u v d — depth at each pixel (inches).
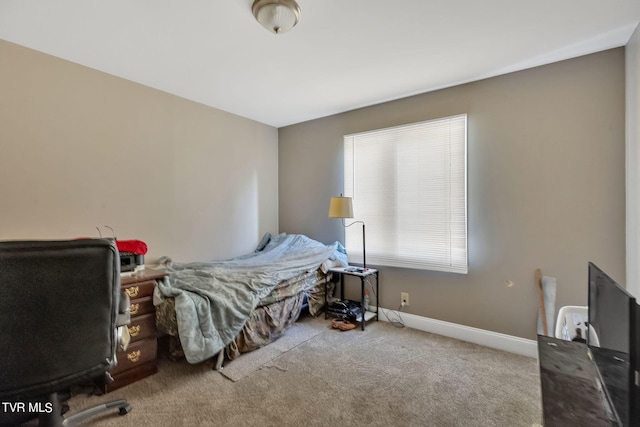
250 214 151.8
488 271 105.8
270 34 78.4
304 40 81.3
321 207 150.9
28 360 42.6
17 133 83.4
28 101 85.1
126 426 65.2
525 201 99.2
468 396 76.1
